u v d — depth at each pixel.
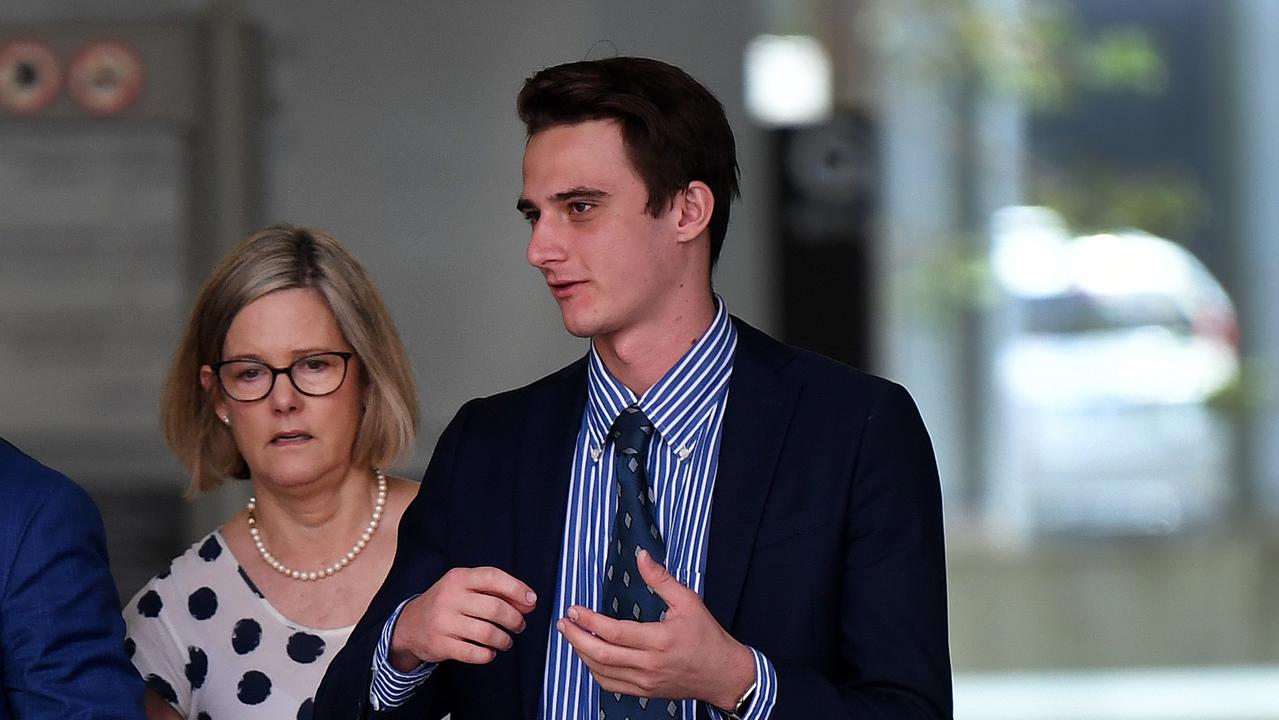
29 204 17.52
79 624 6.23
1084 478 22.86
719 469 6.36
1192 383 22.94
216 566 7.79
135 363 17.69
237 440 7.62
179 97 17.30
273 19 17.69
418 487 8.01
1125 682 22.61
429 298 17.94
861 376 6.54
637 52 18.22
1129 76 22.95
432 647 5.78
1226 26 23.12
